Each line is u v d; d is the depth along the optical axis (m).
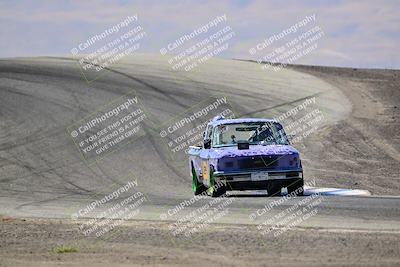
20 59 127.06
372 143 86.19
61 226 33.38
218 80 115.19
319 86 119.00
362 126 94.00
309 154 79.62
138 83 106.50
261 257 24.50
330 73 136.12
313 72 136.25
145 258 24.67
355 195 45.81
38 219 36.28
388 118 99.56
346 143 85.50
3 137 76.31
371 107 106.56
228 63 137.88
